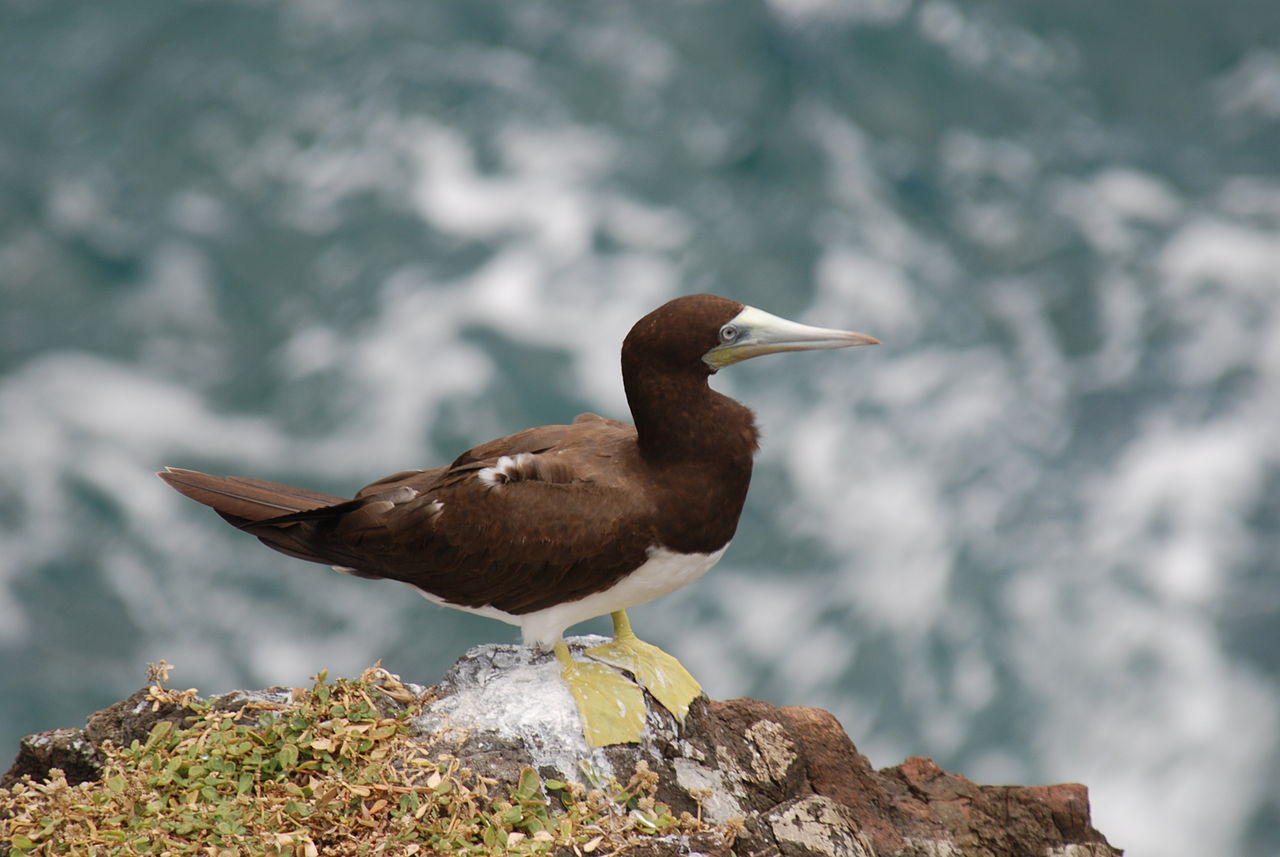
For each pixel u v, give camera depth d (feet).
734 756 25.90
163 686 26.35
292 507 25.67
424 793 22.30
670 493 23.91
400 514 24.70
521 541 23.81
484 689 25.08
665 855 22.38
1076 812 28.07
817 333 24.00
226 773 23.08
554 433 25.89
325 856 21.36
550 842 21.58
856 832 24.93
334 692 24.84
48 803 22.50
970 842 27.17
